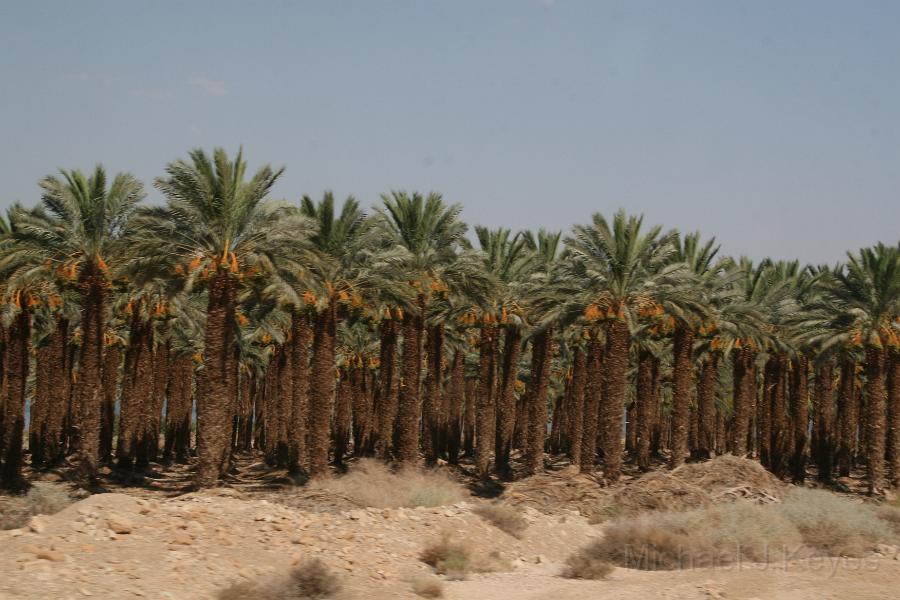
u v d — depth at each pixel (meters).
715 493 27.72
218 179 28.66
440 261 37.66
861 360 51.44
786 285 47.38
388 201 37.06
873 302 40.91
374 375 66.94
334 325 34.31
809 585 14.22
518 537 20.23
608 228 36.66
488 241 42.62
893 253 40.25
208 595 12.09
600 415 54.84
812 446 59.75
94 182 31.27
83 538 13.51
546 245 47.56
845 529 20.66
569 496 31.77
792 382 49.44
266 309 40.16
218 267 29.17
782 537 19.94
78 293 33.41
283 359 47.28
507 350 47.84
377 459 42.38
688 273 37.03
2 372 39.62
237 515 16.78
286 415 45.50
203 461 29.45
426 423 47.09
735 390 47.25
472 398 66.62
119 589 11.41
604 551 18.62
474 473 46.72
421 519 19.08
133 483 36.28
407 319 37.56
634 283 37.22
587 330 45.06
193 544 14.31
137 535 14.16
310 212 34.22
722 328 43.19
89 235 31.47
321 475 33.31
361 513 18.59
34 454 41.16
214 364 29.50
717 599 13.26
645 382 48.12
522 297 42.44
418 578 15.01
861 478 51.84
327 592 12.95
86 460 32.31
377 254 34.72
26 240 30.75
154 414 48.34
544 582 15.76
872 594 13.56
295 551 15.20
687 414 41.62
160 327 47.72
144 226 28.55
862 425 66.50
